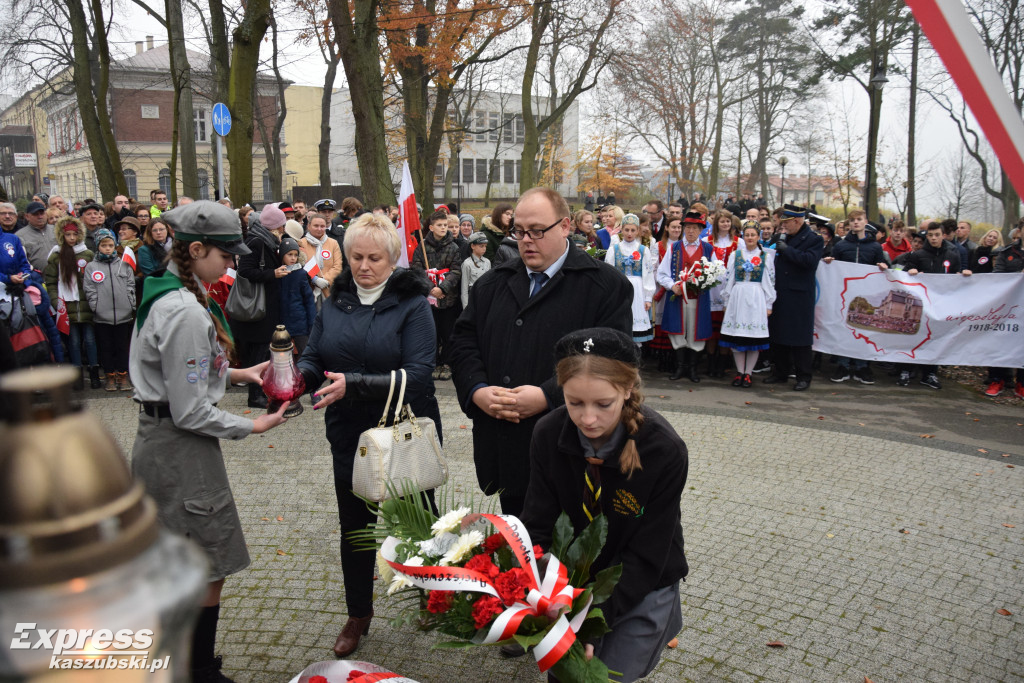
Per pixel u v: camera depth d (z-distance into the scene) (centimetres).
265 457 604
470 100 3641
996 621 369
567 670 195
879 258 914
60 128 4906
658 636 234
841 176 3356
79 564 54
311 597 388
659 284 921
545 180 4369
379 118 1388
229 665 327
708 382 926
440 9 1962
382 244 318
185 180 1758
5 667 54
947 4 115
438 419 348
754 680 321
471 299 346
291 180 5238
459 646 192
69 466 56
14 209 734
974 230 2619
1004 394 866
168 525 264
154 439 264
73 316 805
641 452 221
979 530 473
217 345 269
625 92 2655
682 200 2191
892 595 393
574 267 318
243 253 282
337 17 1295
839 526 477
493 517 213
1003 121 115
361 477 299
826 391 882
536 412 307
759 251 871
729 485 548
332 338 323
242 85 1297
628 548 229
